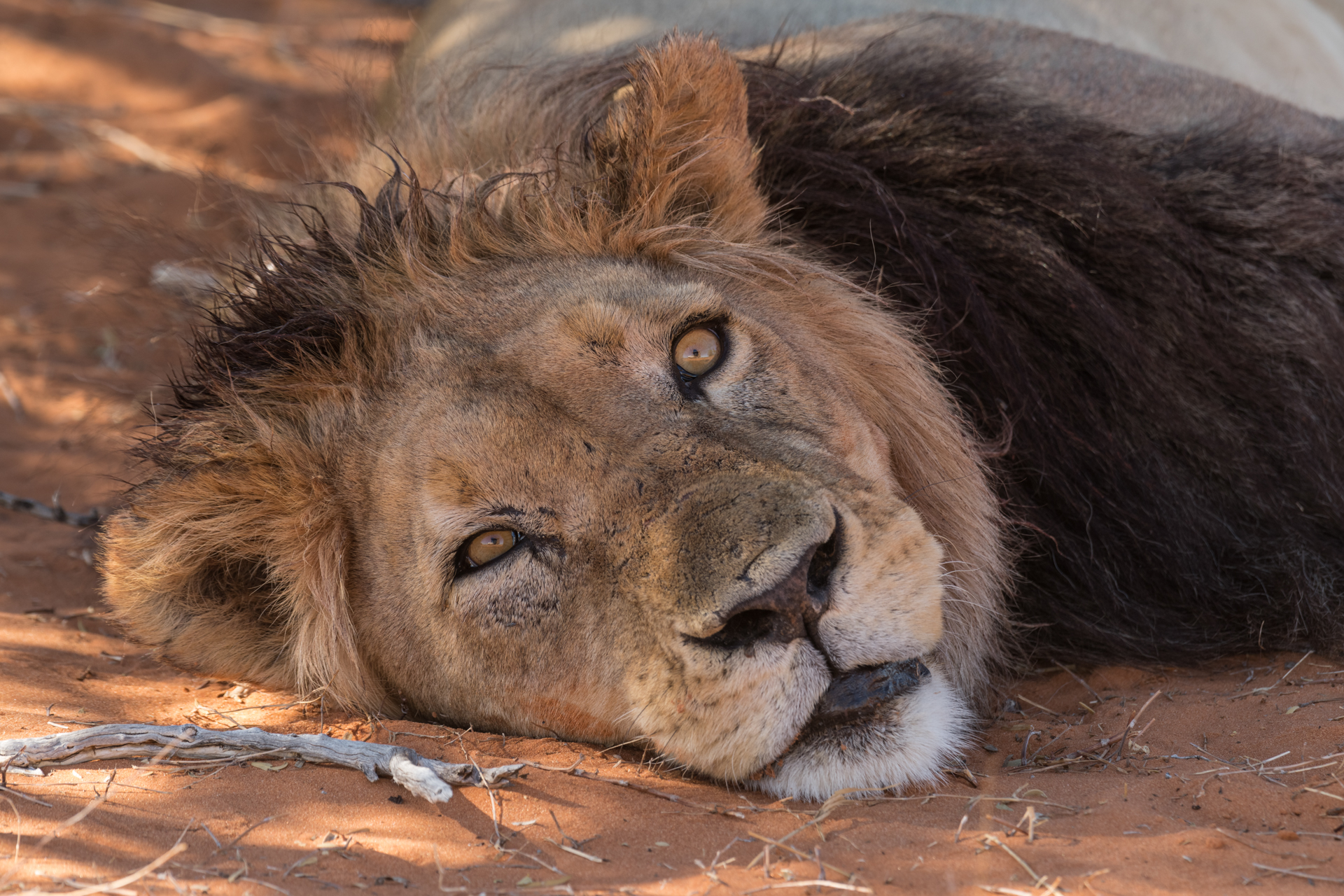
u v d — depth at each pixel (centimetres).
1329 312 773
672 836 524
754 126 789
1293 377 766
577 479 580
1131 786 557
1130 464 749
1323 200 801
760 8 1011
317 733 639
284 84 1955
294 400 651
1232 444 753
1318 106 1156
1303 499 758
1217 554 753
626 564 570
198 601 666
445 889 473
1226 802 534
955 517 706
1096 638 736
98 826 519
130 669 768
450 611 609
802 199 773
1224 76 1072
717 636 547
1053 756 614
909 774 570
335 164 875
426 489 600
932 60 834
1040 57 899
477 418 593
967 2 1003
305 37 2189
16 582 907
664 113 691
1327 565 736
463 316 632
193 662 680
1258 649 729
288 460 638
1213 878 470
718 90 702
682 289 634
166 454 670
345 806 546
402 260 659
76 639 811
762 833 526
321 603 641
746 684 545
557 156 703
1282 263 782
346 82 1037
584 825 532
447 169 771
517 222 679
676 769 589
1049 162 776
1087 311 751
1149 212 762
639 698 570
